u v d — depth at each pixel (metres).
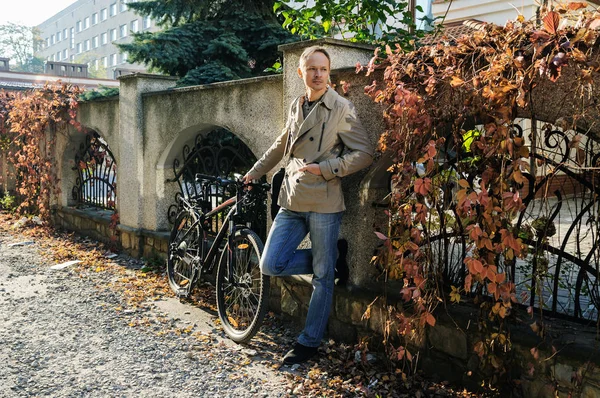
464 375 3.11
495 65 2.54
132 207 6.20
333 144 3.39
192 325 4.19
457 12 9.52
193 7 7.81
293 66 3.97
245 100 4.55
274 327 4.15
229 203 4.29
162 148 5.70
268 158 3.87
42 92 7.77
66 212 7.75
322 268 3.47
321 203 3.40
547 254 3.17
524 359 2.81
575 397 2.58
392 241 3.14
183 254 4.86
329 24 5.12
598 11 2.36
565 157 2.65
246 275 4.01
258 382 3.26
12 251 6.66
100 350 3.70
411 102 2.87
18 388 3.13
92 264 6.00
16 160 9.37
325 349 3.69
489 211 2.64
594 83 2.46
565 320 2.97
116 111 6.46
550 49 2.43
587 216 2.82
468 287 2.73
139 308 4.55
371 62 3.19
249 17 7.64
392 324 3.46
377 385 3.18
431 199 2.96
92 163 7.54
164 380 3.27
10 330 4.04
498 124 2.58
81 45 67.31
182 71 7.87
